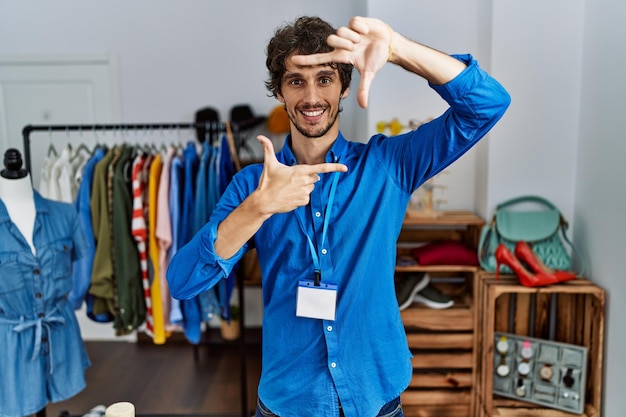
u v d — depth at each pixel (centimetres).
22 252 190
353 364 127
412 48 103
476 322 259
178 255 124
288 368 131
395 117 301
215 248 115
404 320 261
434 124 120
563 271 245
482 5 279
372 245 126
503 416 236
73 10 385
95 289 254
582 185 256
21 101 395
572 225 266
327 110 119
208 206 254
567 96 261
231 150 262
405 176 126
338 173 128
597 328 231
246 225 111
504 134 266
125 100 394
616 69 223
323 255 126
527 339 247
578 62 259
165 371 345
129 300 254
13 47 389
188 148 271
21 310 192
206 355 371
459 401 263
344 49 98
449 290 293
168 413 288
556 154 265
